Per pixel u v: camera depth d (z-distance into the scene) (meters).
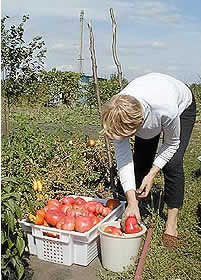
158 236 2.74
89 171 3.81
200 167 4.46
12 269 2.21
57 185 3.52
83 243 2.44
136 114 2.00
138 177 2.93
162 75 2.50
